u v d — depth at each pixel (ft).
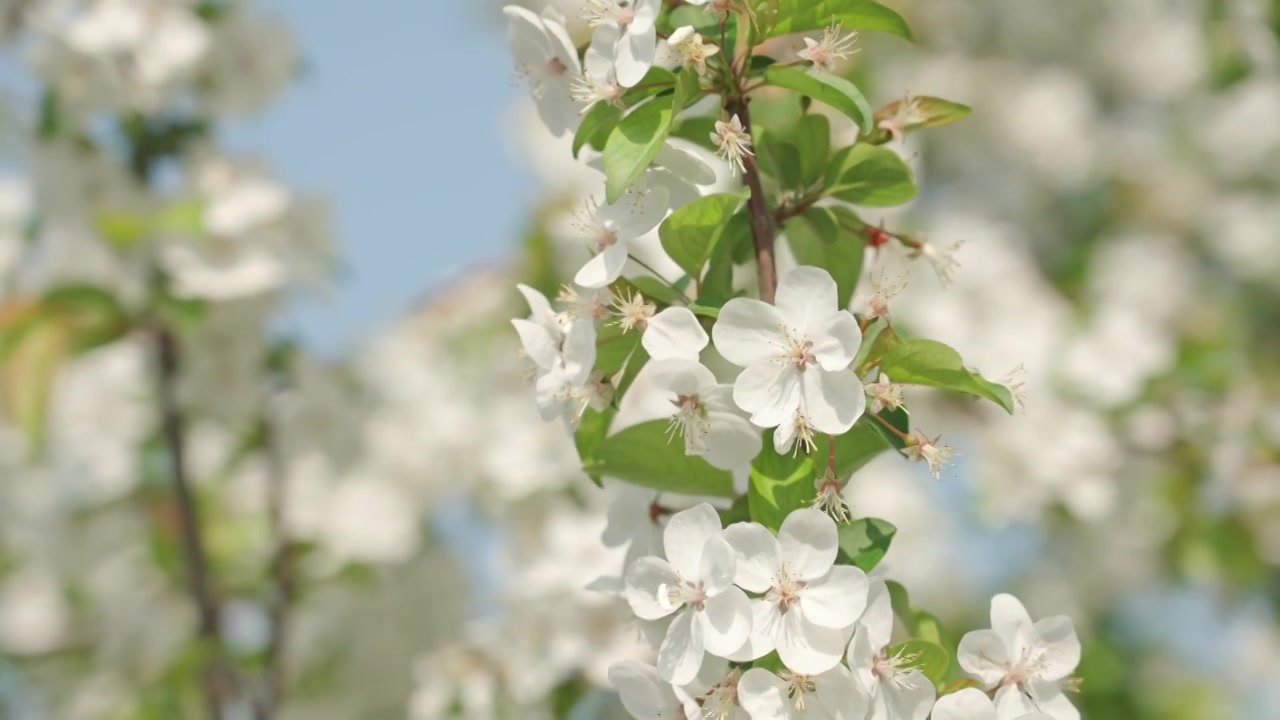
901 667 5.98
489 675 13.24
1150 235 25.88
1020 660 6.33
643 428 6.89
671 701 6.15
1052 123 24.90
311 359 15.70
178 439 14.25
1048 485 16.89
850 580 5.82
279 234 14.67
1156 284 24.09
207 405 14.82
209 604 13.85
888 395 6.10
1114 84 26.43
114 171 14.75
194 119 15.08
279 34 15.24
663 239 6.53
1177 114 26.68
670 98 6.50
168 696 14.38
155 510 15.89
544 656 13.01
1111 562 21.07
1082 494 16.87
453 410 18.15
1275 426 17.89
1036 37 25.88
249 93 15.12
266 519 15.80
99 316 13.93
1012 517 17.28
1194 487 17.80
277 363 15.39
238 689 13.96
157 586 16.33
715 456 6.34
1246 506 17.65
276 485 15.29
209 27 14.92
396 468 17.84
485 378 18.57
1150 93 26.13
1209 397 18.01
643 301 6.56
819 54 6.59
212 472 16.11
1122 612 21.81
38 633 16.55
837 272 7.54
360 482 16.29
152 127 15.02
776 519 6.20
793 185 7.18
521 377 7.22
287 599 15.10
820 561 5.87
